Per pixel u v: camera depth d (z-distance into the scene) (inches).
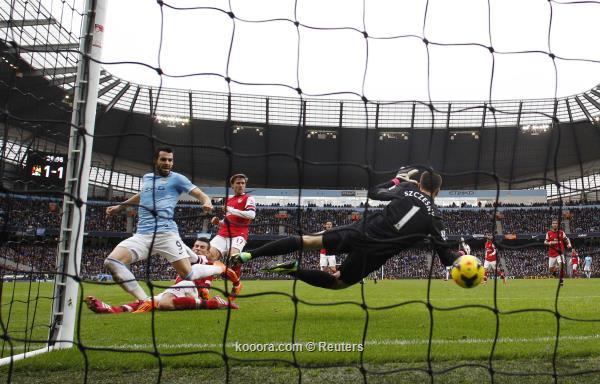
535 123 1583.4
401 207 168.9
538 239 1429.6
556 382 99.1
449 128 1659.7
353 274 175.6
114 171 1700.3
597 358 122.1
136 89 1514.5
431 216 168.2
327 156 1737.2
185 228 1330.0
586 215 1492.4
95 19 137.3
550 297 350.0
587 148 1574.8
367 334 155.9
